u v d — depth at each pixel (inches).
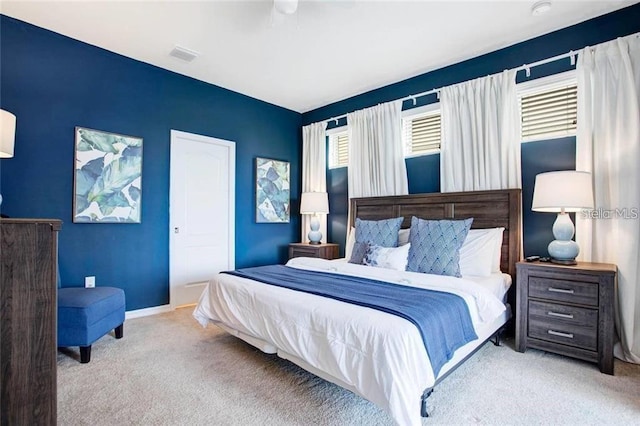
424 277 92.4
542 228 112.0
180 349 98.7
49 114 111.4
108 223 124.3
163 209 139.9
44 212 110.3
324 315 67.4
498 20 103.3
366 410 67.1
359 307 67.6
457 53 124.5
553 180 92.6
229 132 163.8
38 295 40.0
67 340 86.7
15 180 105.1
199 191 152.8
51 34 111.5
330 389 75.5
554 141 110.6
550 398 71.3
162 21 104.3
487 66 124.4
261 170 176.7
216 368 86.1
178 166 144.9
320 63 133.4
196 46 120.3
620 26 97.8
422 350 58.0
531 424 62.3
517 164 114.3
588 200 90.1
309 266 120.6
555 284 91.1
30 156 107.7
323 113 188.1
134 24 106.2
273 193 182.4
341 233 179.5
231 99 164.6
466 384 77.1
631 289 90.2
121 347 99.9
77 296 93.5
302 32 110.1
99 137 121.5
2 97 103.3
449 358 65.2
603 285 83.8
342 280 96.2
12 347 38.3
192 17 102.0
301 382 78.8
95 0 94.1
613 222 94.9
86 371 84.0
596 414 65.6
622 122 93.7
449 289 84.5
